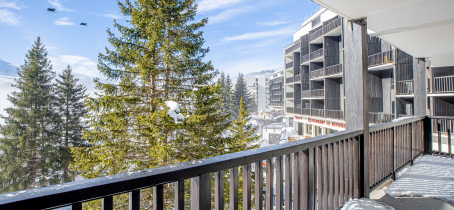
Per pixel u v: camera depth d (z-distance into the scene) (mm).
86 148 7566
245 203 1170
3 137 19281
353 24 2324
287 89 26188
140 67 7793
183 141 7770
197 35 9523
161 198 851
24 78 22781
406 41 3424
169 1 8883
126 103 7680
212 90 8461
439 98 10039
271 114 49938
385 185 2816
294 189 1539
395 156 3158
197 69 8805
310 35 19797
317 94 18875
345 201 2076
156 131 7250
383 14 2273
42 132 20688
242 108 11938
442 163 3463
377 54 13547
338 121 15953
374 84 14195
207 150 8352
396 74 12242
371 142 2547
